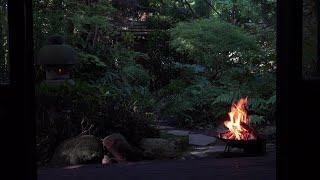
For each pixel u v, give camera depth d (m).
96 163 5.10
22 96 2.63
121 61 9.20
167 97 8.73
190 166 4.27
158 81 10.38
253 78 8.34
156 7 11.70
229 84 8.43
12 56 2.60
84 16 8.73
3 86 2.62
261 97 8.08
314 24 2.82
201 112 8.26
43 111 5.88
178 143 6.05
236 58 8.92
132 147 5.46
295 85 2.77
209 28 8.94
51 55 5.78
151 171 4.12
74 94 6.17
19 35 2.60
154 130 6.51
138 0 11.52
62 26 8.23
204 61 9.26
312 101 2.79
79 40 8.70
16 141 2.67
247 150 5.18
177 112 8.15
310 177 2.84
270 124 7.69
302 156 2.83
